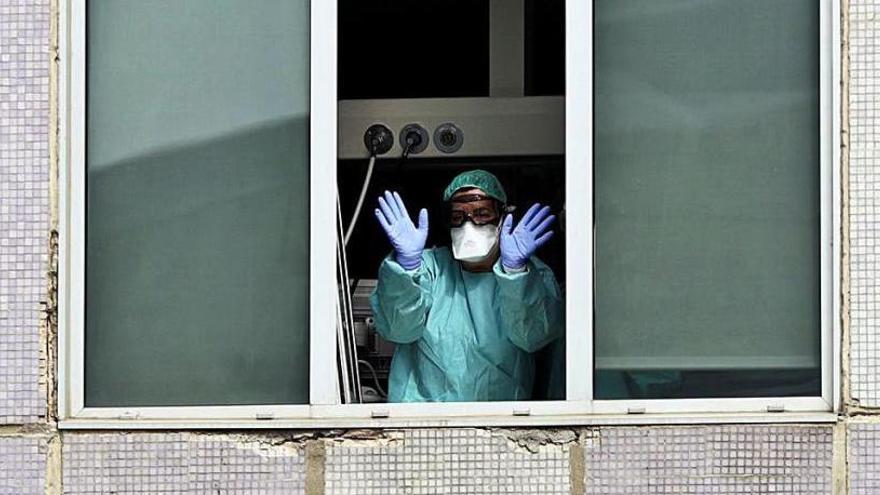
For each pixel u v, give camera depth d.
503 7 21.94
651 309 19.66
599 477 19.31
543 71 21.88
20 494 19.42
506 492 19.34
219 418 19.62
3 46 19.56
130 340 19.80
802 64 19.66
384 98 21.94
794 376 19.56
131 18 19.91
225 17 19.91
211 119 19.88
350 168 21.58
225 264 19.84
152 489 19.42
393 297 19.75
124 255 19.83
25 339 19.42
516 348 20.12
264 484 19.42
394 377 20.28
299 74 19.84
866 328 19.28
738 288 19.66
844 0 19.41
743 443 19.27
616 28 19.75
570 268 19.58
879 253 19.30
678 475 19.28
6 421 19.42
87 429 19.45
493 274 20.41
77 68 19.75
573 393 19.53
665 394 19.59
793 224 19.61
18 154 19.52
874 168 19.34
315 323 19.62
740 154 19.67
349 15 22.98
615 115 19.73
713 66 19.72
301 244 19.80
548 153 21.45
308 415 19.59
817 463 19.25
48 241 19.47
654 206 19.69
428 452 19.39
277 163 19.84
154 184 19.84
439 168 21.69
